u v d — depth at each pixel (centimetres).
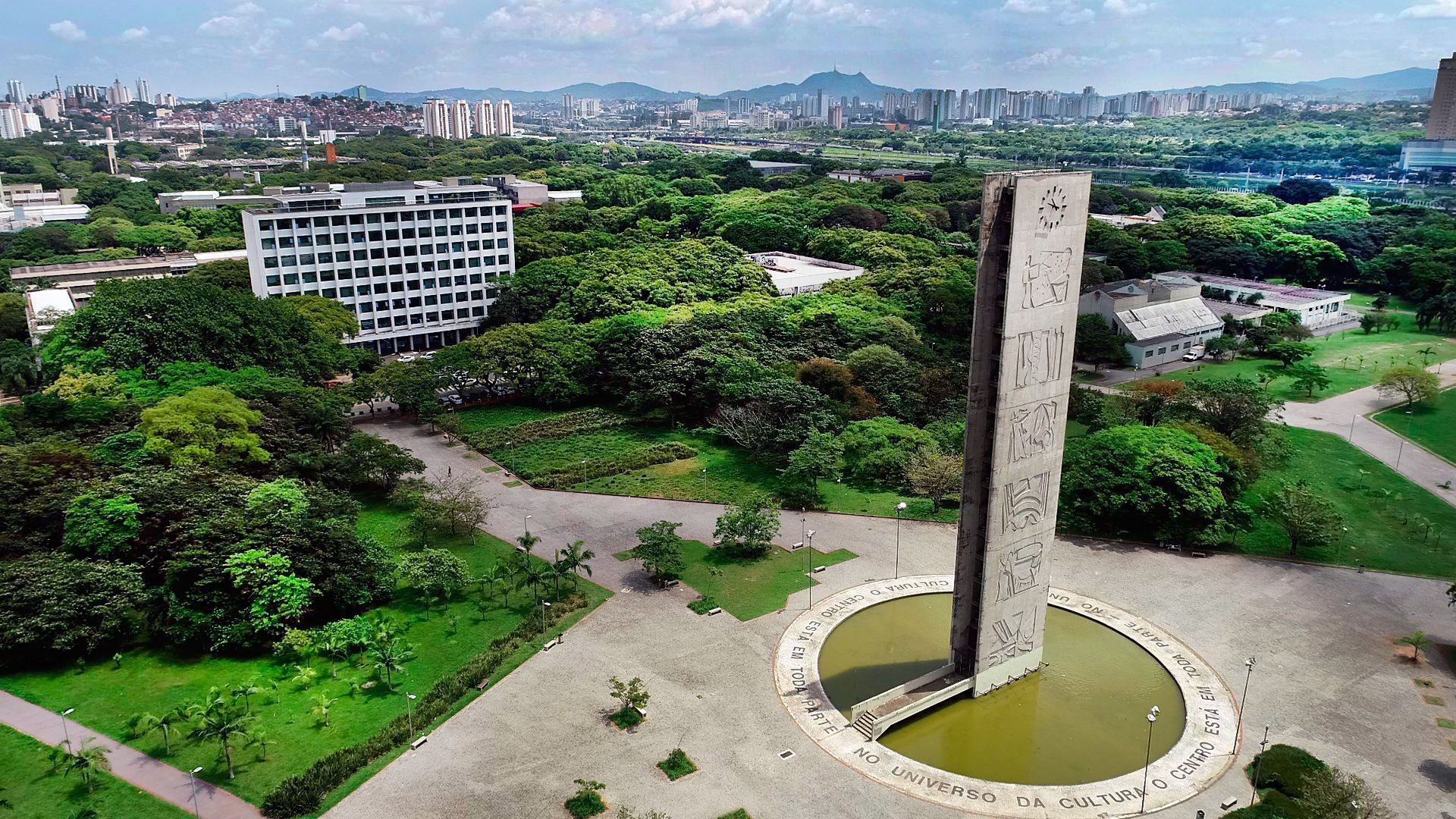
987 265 6831
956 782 6838
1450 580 9906
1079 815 6512
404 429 15038
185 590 8650
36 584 8181
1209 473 10606
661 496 12325
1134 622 9069
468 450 14100
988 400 7144
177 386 12475
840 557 10569
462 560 10400
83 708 7600
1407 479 12675
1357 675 8150
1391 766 6938
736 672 8244
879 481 12606
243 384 12712
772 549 10756
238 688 7650
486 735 7325
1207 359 19075
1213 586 9775
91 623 8219
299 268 18700
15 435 11344
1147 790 6762
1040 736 7444
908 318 17925
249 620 8400
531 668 8281
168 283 15712
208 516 9356
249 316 14800
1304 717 7556
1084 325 18212
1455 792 6638
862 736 7362
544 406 16050
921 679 7794
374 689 7950
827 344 15912
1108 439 11431
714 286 19750
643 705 7594
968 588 7656
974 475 7331
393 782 6756
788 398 13062
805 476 11944
